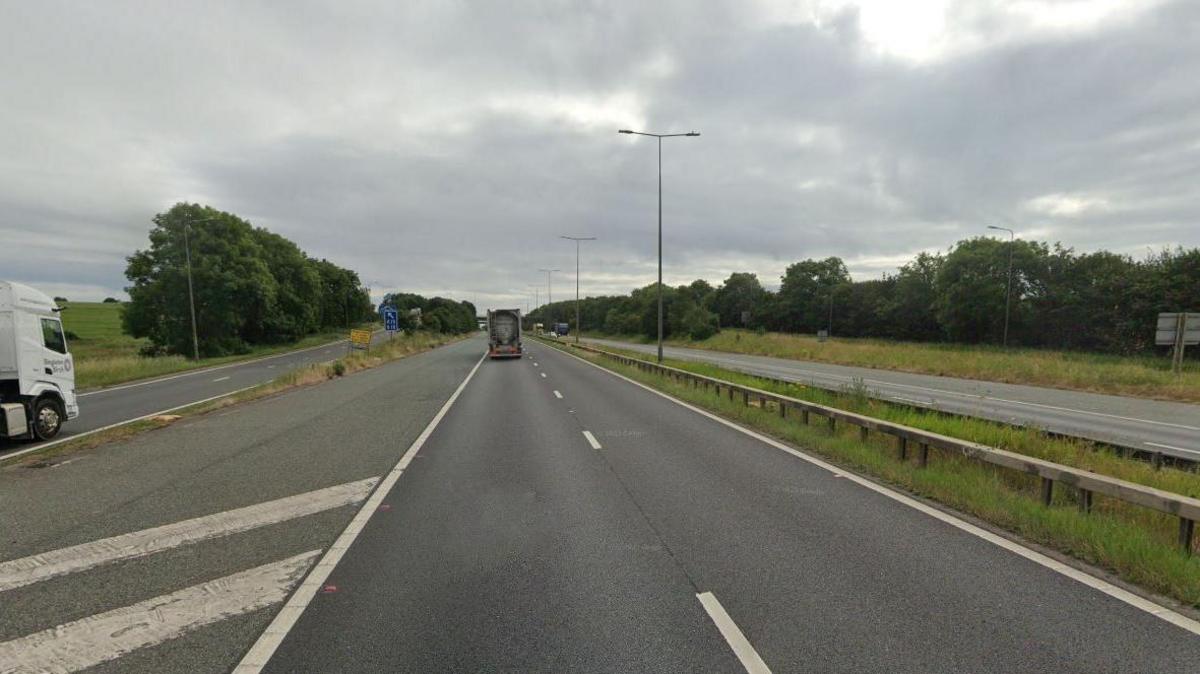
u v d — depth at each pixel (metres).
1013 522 5.89
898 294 78.00
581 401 17.36
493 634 3.86
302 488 7.60
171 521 6.27
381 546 5.49
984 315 58.91
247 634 3.89
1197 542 5.41
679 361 30.53
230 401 17.20
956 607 4.19
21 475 8.49
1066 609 4.15
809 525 6.02
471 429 12.30
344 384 23.19
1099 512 6.13
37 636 3.89
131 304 54.78
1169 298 42.69
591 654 3.61
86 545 5.57
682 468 8.63
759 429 12.19
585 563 5.05
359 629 3.93
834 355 39.59
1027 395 20.02
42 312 12.16
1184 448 11.13
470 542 5.58
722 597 4.37
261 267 60.94
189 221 56.19
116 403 18.45
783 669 3.42
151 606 4.30
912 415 11.34
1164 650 3.61
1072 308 52.53
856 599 4.32
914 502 6.84
